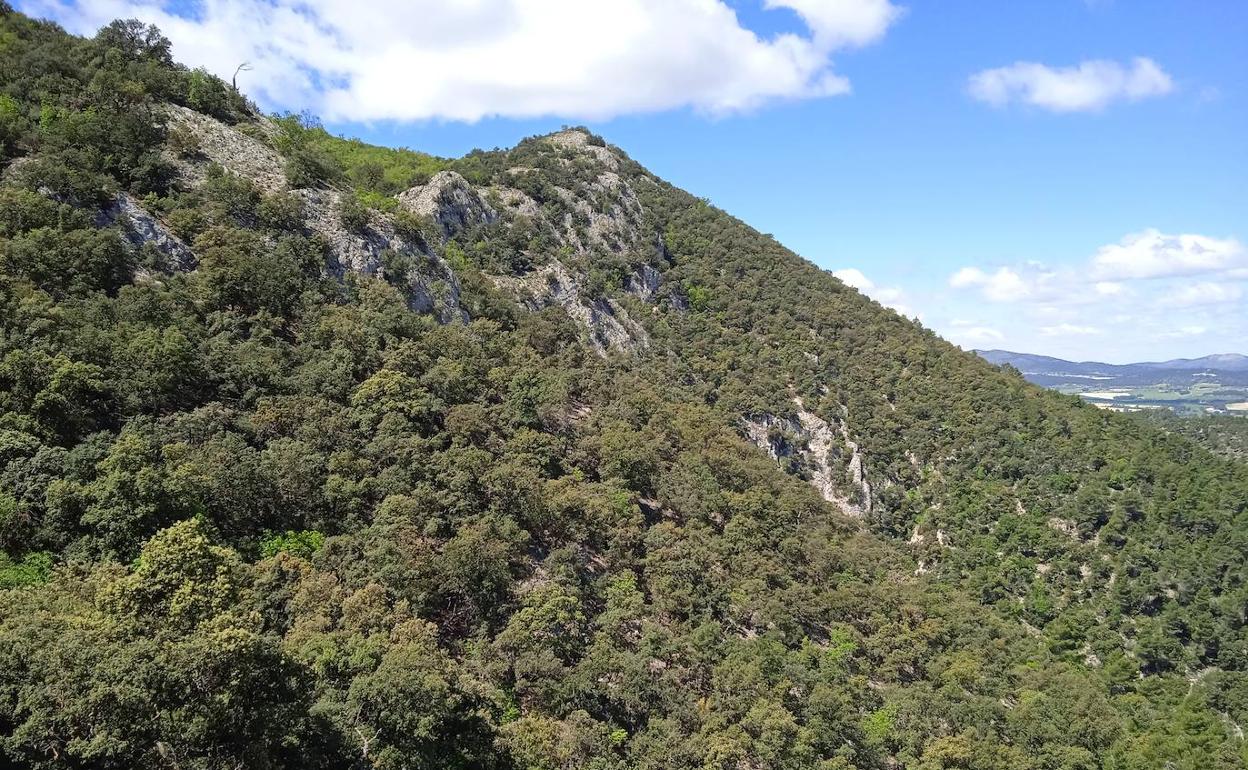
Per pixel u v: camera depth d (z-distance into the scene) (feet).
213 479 135.85
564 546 189.98
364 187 321.11
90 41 259.39
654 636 171.01
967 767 181.47
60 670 77.51
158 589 97.81
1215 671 280.51
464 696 123.75
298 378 182.19
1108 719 219.41
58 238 168.66
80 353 144.05
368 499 162.20
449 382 208.74
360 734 105.19
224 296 194.08
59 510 117.50
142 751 80.18
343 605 124.98
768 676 175.22
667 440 272.31
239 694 89.30
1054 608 314.14
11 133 190.60
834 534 300.20
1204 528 341.00
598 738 139.03
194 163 232.73
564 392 258.78
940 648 243.19
